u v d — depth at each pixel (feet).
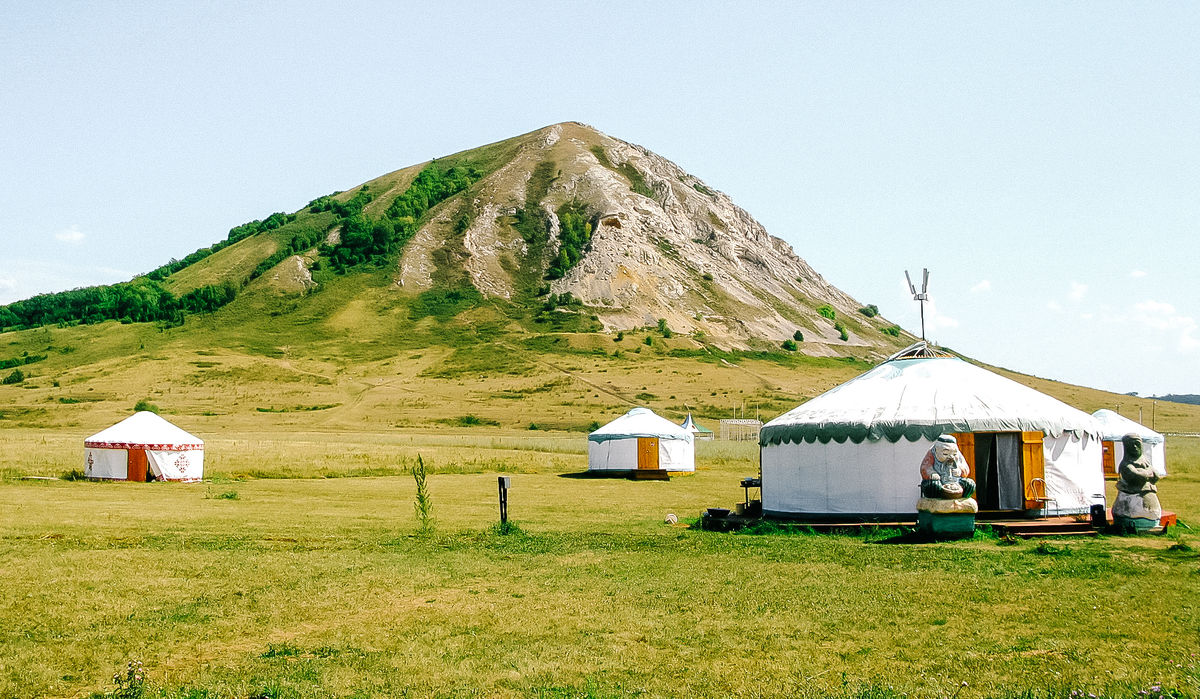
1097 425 68.39
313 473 133.90
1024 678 27.07
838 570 45.91
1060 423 65.67
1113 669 27.78
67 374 456.04
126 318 628.28
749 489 116.98
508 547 55.98
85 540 57.72
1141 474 59.06
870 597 38.99
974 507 57.82
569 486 120.37
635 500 98.02
